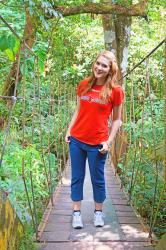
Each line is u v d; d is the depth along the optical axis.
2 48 2.11
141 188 3.87
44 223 2.99
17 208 2.33
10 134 3.46
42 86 5.16
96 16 10.12
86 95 2.87
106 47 6.68
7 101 3.77
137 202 3.78
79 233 2.84
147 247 2.62
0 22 3.71
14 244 2.21
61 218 3.15
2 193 2.04
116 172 5.04
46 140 4.97
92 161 2.91
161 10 8.53
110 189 4.23
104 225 3.02
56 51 7.99
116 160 5.55
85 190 4.19
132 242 2.69
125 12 4.34
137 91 6.91
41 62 3.19
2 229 1.93
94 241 2.70
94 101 2.84
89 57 10.14
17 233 2.29
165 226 3.65
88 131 2.88
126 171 4.30
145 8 4.43
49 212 3.27
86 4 4.29
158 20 9.47
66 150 6.50
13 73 3.87
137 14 4.37
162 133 3.85
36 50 3.81
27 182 3.25
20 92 3.90
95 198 2.99
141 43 9.54
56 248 2.58
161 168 3.32
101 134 2.89
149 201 3.80
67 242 2.68
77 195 2.96
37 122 4.39
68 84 8.97
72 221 3.04
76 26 9.01
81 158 2.95
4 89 3.89
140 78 8.44
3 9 3.97
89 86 2.87
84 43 10.05
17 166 2.68
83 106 2.88
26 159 2.68
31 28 3.95
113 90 2.86
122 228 2.95
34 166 3.56
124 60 6.68
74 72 9.31
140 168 3.80
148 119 4.00
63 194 3.94
